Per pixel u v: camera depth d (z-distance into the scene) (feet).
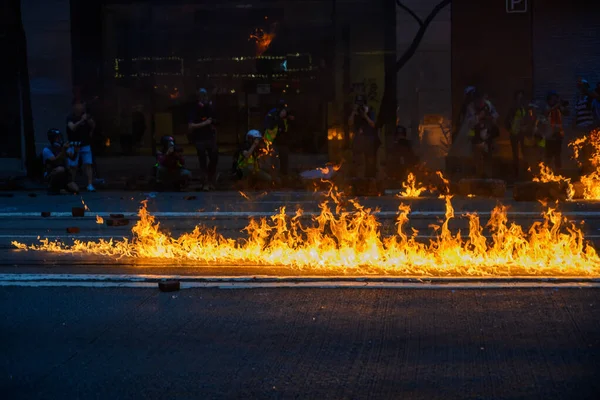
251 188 65.87
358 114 68.03
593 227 41.57
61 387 18.03
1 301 25.63
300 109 74.18
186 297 25.96
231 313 24.02
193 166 75.46
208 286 27.30
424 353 20.15
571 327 22.24
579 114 68.44
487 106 68.59
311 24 73.82
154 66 76.02
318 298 25.58
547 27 71.15
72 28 74.74
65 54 74.84
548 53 71.36
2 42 74.02
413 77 72.02
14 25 73.51
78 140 63.72
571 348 20.43
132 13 75.56
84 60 75.00
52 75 74.90
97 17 75.15
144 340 21.48
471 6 71.26
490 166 69.10
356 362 19.49
